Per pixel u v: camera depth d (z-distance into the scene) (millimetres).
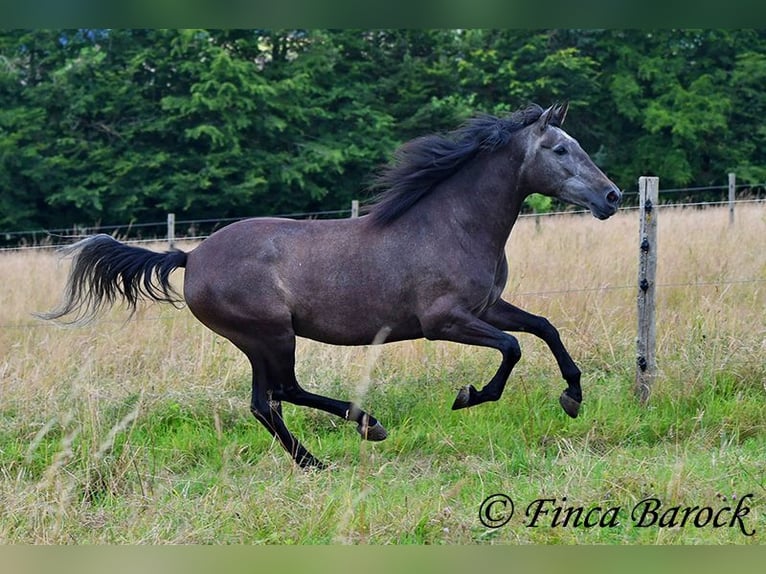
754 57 35406
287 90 33531
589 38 34906
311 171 33312
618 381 9906
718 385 9531
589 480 7246
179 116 32812
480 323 8273
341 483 7434
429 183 8438
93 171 33906
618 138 35750
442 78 35688
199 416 9430
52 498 7004
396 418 9383
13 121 33688
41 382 9906
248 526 6613
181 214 34156
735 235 15227
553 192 8430
